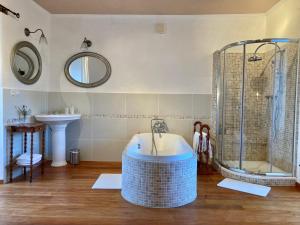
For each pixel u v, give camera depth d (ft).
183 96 12.94
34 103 11.70
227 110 11.89
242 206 7.87
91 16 12.79
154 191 7.78
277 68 10.69
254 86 11.50
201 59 12.82
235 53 11.71
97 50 12.89
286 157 10.24
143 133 12.71
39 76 12.01
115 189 9.20
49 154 13.12
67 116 11.52
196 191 8.77
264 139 11.52
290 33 10.35
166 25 12.78
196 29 12.75
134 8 11.92
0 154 9.46
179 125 13.03
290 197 8.59
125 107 13.01
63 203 7.94
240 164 11.18
